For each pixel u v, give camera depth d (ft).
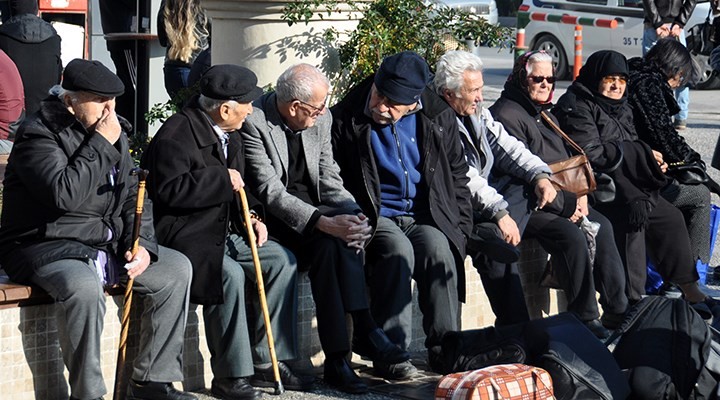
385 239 24.04
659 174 29.22
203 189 21.52
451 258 24.36
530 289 28.66
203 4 32.55
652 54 32.22
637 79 31.32
